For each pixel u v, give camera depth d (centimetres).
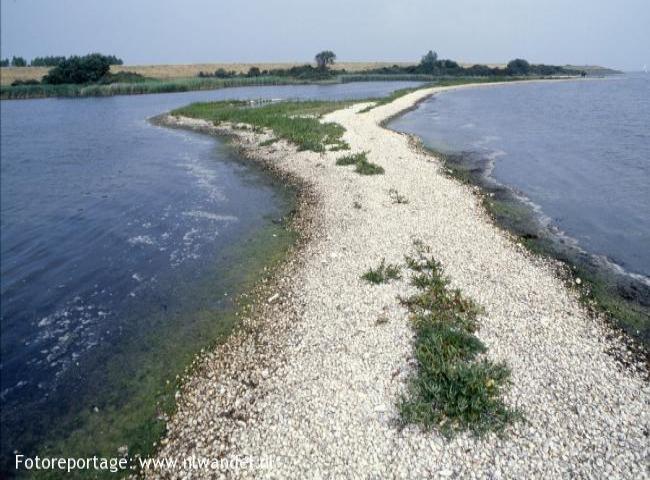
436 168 2386
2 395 955
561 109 5094
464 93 7662
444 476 693
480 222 1664
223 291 1311
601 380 882
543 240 1555
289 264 1423
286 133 3183
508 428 766
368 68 14862
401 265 1331
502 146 3066
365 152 2672
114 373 1005
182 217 1914
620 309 1150
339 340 1021
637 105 5366
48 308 1268
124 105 6475
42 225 1859
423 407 800
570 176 2286
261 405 862
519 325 1048
